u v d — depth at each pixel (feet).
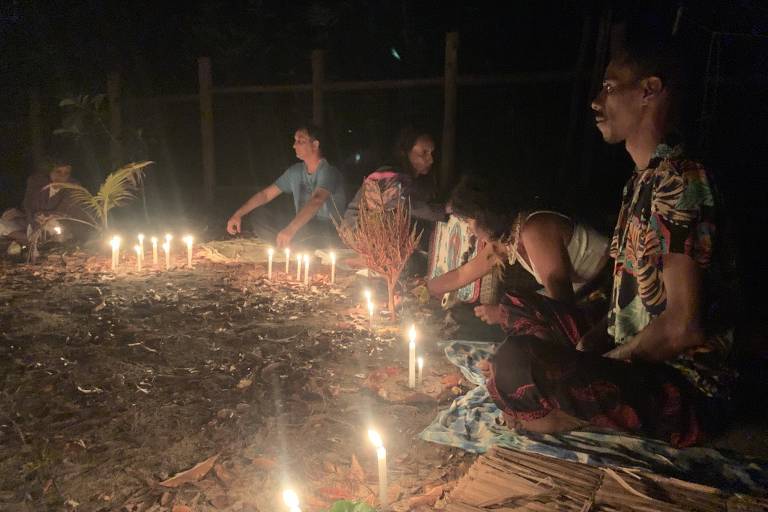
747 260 20.42
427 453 10.09
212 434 10.70
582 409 9.48
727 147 23.22
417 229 20.89
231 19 40.83
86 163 38.86
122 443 10.48
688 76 9.24
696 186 8.75
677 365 9.50
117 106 35.96
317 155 23.45
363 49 39.34
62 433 10.82
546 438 10.16
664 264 8.91
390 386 12.57
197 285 19.92
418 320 16.39
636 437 10.12
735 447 10.07
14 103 42.24
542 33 35.12
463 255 16.81
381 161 36.99
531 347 9.58
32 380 12.94
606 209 23.20
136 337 15.33
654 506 8.35
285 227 24.68
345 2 38.70
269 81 41.09
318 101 31.99
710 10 19.42
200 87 34.30
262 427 10.90
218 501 8.83
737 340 9.46
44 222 25.02
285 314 17.10
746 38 20.04
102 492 9.12
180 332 15.70
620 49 9.59
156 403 11.90
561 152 31.89
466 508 8.38
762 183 23.11
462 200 12.78
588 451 9.75
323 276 20.81
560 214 12.23
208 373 13.23
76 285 19.94
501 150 33.73
